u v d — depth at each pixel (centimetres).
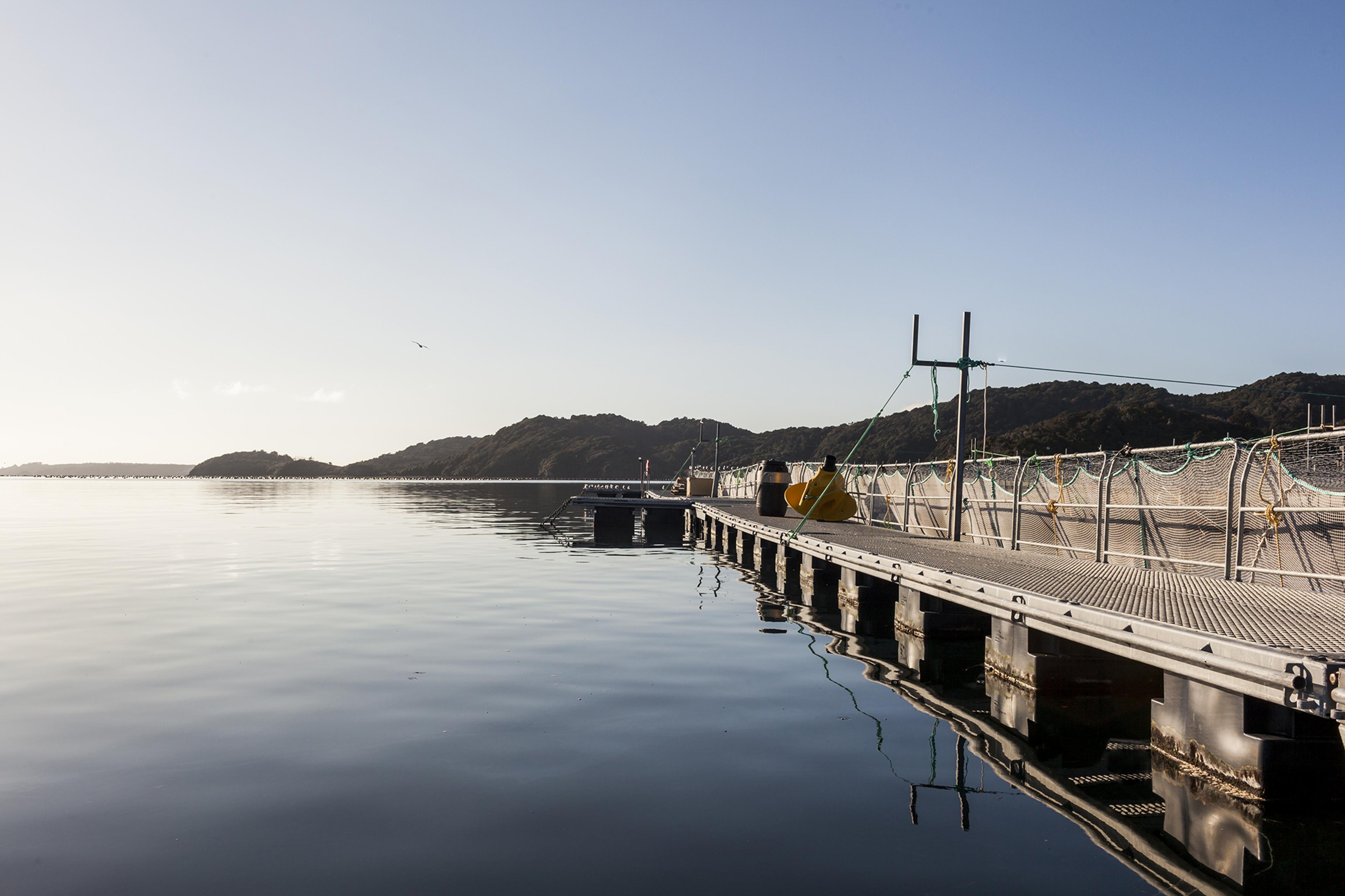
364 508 6216
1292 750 569
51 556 2420
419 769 649
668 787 612
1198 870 482
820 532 1978
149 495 10088
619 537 3400
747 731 757
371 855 495
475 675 970
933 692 918
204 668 995
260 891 450
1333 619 689
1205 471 1062
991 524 1695
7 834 526
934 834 530
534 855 496
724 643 1190
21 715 796
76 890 452
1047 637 866
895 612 1312
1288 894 452
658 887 455
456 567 2167
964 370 1667
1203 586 918
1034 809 577
